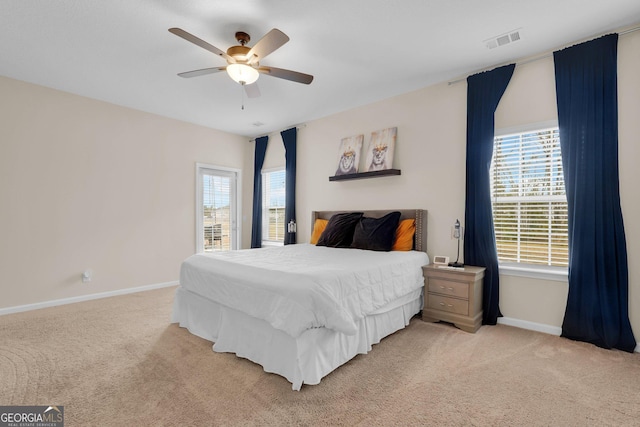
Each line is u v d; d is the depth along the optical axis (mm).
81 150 3797
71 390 1854
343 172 4215
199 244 5020
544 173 2852
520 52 2801
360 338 2316
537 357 2301
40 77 3287
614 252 2418
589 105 2514
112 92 3678
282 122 4891
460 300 2869
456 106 3316
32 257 3451
